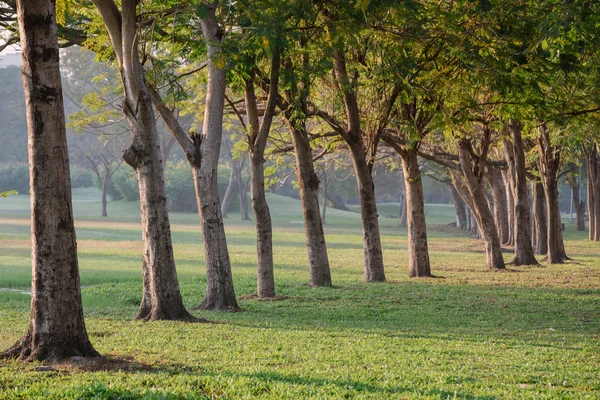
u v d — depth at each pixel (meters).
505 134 36.75
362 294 22.73
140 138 15.61
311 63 21.27
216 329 14.20
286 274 31.14
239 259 40.09
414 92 23.14
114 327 14.37
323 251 25.39
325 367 10.38
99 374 9.36
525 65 20.33
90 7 18.17
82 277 27.28
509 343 13.34
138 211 108.00
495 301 21.31
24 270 29.44
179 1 17.98
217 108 18.27
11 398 7.88
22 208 107.12
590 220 62.44
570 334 14.99
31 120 10.10
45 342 10.23
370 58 24.44
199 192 18.48
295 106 21.17
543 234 44.75
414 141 26.19
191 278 28.67
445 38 20.52
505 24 19.52
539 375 10.30
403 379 9.66
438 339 13.72
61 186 10.22
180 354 11.23
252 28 15.90
